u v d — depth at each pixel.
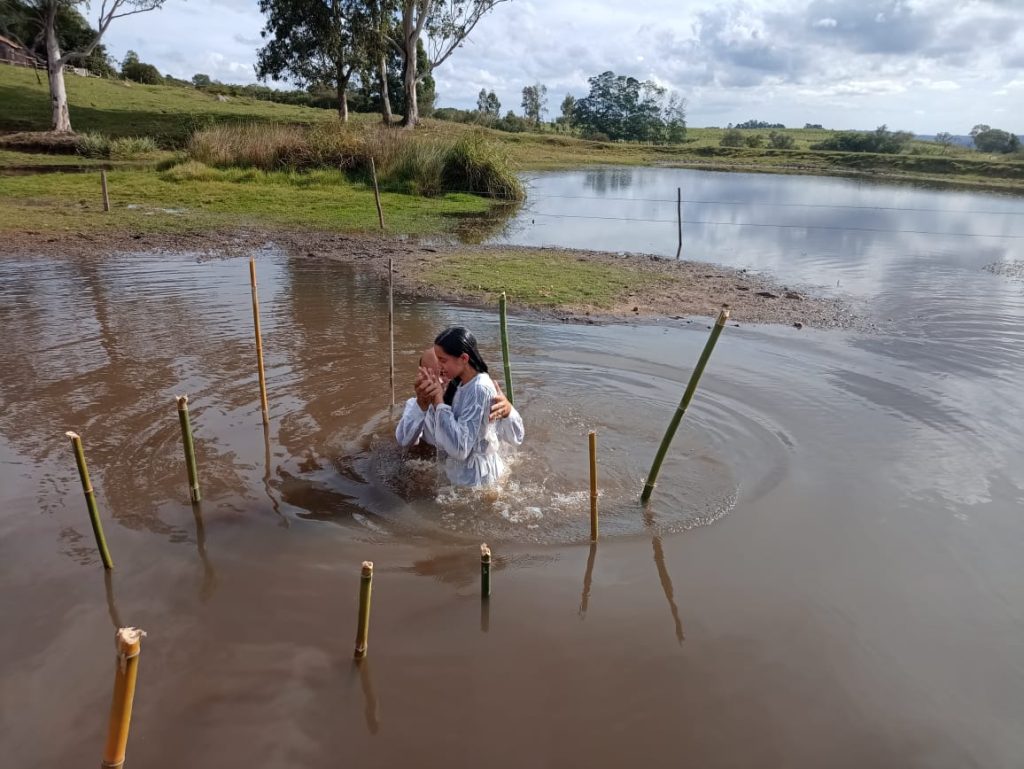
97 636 3.64
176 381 6.88
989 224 20.47
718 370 7.71
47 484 5.00
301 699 3.31
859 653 3.72
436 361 5.17
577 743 3.14
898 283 12.49
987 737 3.23
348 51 39.78
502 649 3.67
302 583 4.11
